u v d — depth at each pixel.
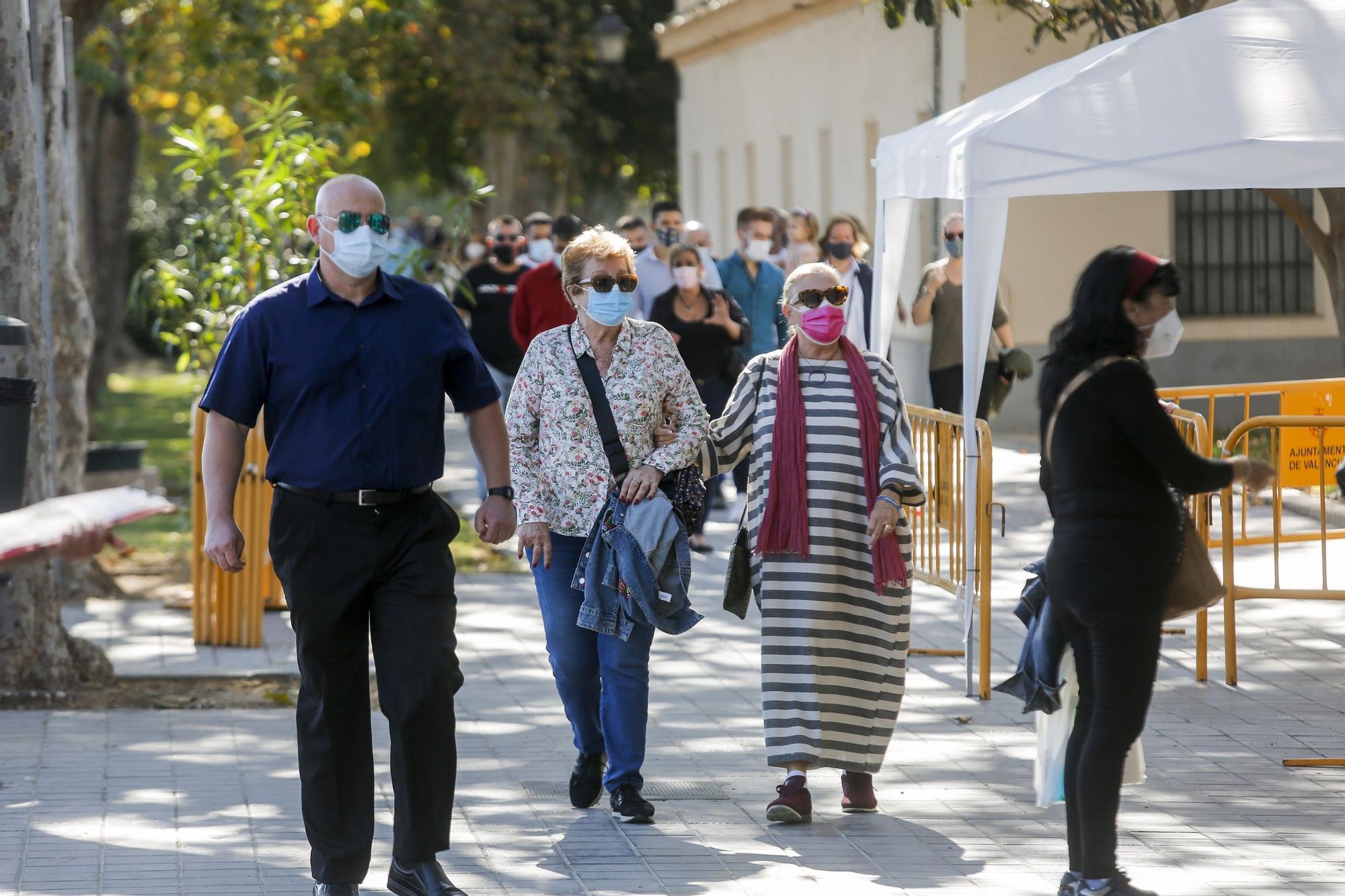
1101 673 15.81
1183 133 24.23
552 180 117.50
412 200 144.12
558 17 107.06
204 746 22.95
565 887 17.19
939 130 28.38
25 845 18.50
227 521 16.02
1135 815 19.52
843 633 19.38
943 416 27.50
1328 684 26.09
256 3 56.94
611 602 18.84
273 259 33.53
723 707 25.31
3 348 26.12
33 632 25.97
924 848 18.41
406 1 58.19
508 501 16.89
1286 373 59.88
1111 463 15.59
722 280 42.16
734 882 17.27
